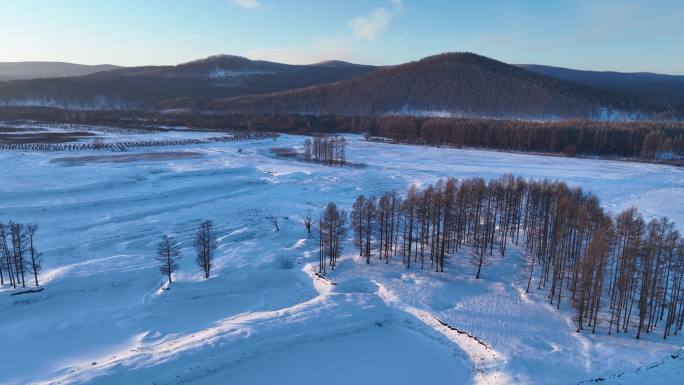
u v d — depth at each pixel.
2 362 53.06
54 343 57.03
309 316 60.44
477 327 58.59
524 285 71.12
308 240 90.75
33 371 51.38
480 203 89.94
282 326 57.84
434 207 82.19
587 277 58.22
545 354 52.34
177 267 74.19
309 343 56.34
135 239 91.31
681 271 65.56
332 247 78.44
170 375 48.47
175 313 64.69
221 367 50.88
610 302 66.81
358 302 64.62
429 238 90.00
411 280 72.25
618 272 74.00
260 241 90.25
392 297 66.69
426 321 60.78
